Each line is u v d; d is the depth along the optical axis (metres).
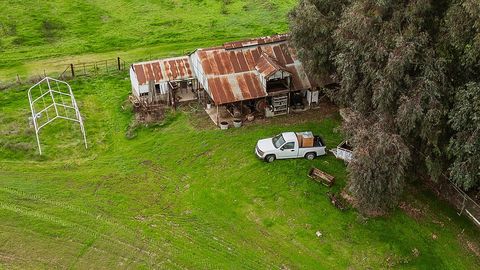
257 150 36.09
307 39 36.38
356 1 30.50
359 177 28.22
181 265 27.94
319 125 40.62
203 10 67.25
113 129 41.00
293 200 32.44
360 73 30.69
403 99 27.17
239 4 69.00
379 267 28.00
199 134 39.56
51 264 27.70
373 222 30.62
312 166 35.47
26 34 58.59
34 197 32.78
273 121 41.16
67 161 36.88
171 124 41.16
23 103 44.16
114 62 52.88
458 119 26.23
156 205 32.44
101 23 62.72
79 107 43.81
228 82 40.06
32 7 65.69
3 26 60.06
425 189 33.50
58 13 64.56
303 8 35.72
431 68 27.05
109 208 32.09
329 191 33.06
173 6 68.38
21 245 28.88
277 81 41.41
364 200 29.08
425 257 28.59
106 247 29.00
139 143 38.97
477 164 26.45
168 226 30.67
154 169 35.91
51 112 42.62
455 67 27.64
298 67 41.69
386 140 27.20
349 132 30.11
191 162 36.47
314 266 28.03
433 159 29.36
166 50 55.69
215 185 34.06
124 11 66.50
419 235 29.97
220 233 30.23
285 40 42.78
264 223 30.91
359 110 30.98
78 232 29.98
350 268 27.94
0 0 67.12
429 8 27.31
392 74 27.56
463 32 25.56
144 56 54.22
